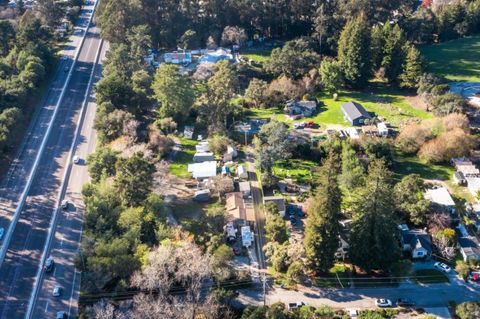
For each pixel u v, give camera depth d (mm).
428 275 88000
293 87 151250
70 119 142000
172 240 89500
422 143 123125
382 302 82125
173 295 83375
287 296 84625
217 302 79812
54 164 122875
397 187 102750
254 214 103500
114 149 117250
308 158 121812
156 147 122062
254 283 87188
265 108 150500
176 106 134250
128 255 84875
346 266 90312
